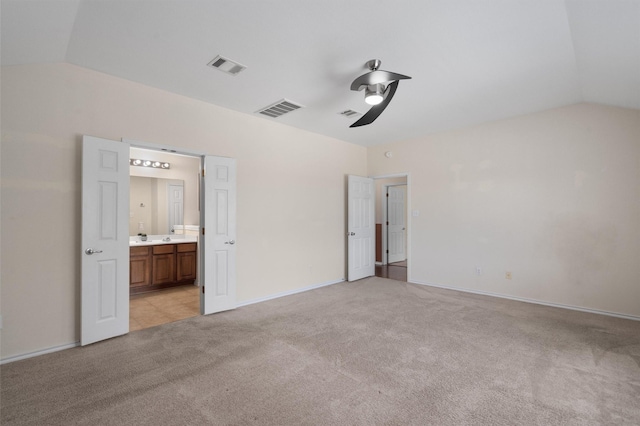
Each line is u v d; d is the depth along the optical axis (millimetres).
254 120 4113
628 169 3451
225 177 3730
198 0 1895
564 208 3840
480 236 4527
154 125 3203
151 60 2654
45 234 2578
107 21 2104
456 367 2336
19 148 2467
